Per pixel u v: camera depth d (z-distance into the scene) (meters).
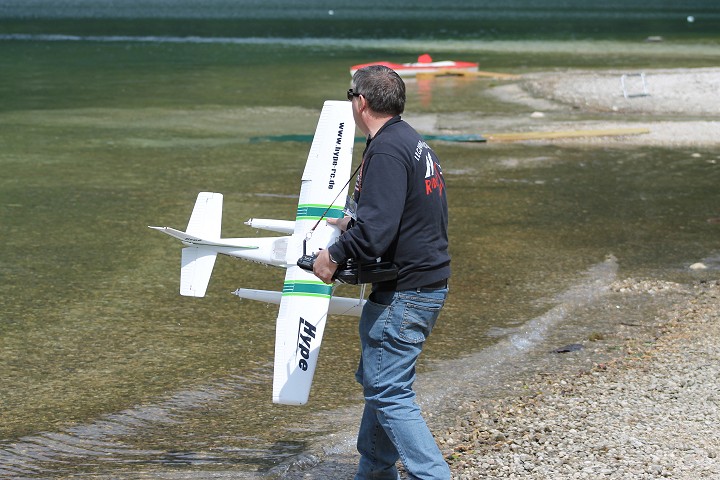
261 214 35.91
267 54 124.19
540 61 114.19
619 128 60.16
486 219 36.47
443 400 19.36
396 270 12.87
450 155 51.69
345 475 15.79
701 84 83.12
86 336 23.22
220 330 23.95
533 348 22.86
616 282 28.36
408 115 68.50
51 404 19.16
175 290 27.09
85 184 41.78
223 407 19.11
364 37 161.62
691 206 39.09
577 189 42.47
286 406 19.19
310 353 13.80
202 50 130.88
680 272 29.53
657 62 111.19
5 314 24.66
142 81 89.88
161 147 52.56
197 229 17.83
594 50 132.25
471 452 16.22
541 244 32.81
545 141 56.59
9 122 61.56
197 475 15.66
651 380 19.77
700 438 16.50
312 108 70.81
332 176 15.32
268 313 25.41
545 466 15.44
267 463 16.27
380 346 13.14
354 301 15.47
